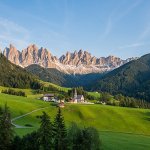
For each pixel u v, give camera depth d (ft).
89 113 629.92
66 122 568.41
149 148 345.72
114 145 342.64
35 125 493.36
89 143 286.66
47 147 279.90
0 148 273.13
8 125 282.77
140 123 599.98
